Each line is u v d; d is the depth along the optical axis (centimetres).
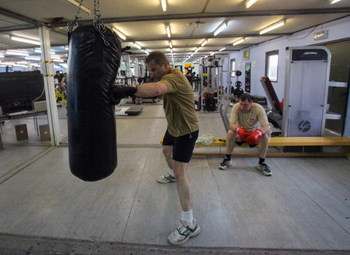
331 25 546
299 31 688
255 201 253
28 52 1053
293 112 391
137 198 263
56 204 253
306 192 270
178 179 195
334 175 311
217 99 819
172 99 187
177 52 1416
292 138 381
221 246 189
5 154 412
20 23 452
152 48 1111
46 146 458
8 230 212
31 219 227
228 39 884
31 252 190
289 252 182
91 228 213
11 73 452
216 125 606
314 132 399
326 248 185
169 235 198
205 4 423
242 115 332
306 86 382
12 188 288
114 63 142
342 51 507
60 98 1022
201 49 1248
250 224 215
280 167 339
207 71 960
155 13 470
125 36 746
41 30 441
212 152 387
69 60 141
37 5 366
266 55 934
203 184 292
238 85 1051
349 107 486
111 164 154
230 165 344
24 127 506
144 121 673
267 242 192
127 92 145
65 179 311
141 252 187
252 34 742
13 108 459
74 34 138
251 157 377
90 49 133
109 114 144
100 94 137
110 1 388
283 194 266
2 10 375
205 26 628
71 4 367
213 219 223
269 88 426
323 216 225
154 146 441
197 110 831
